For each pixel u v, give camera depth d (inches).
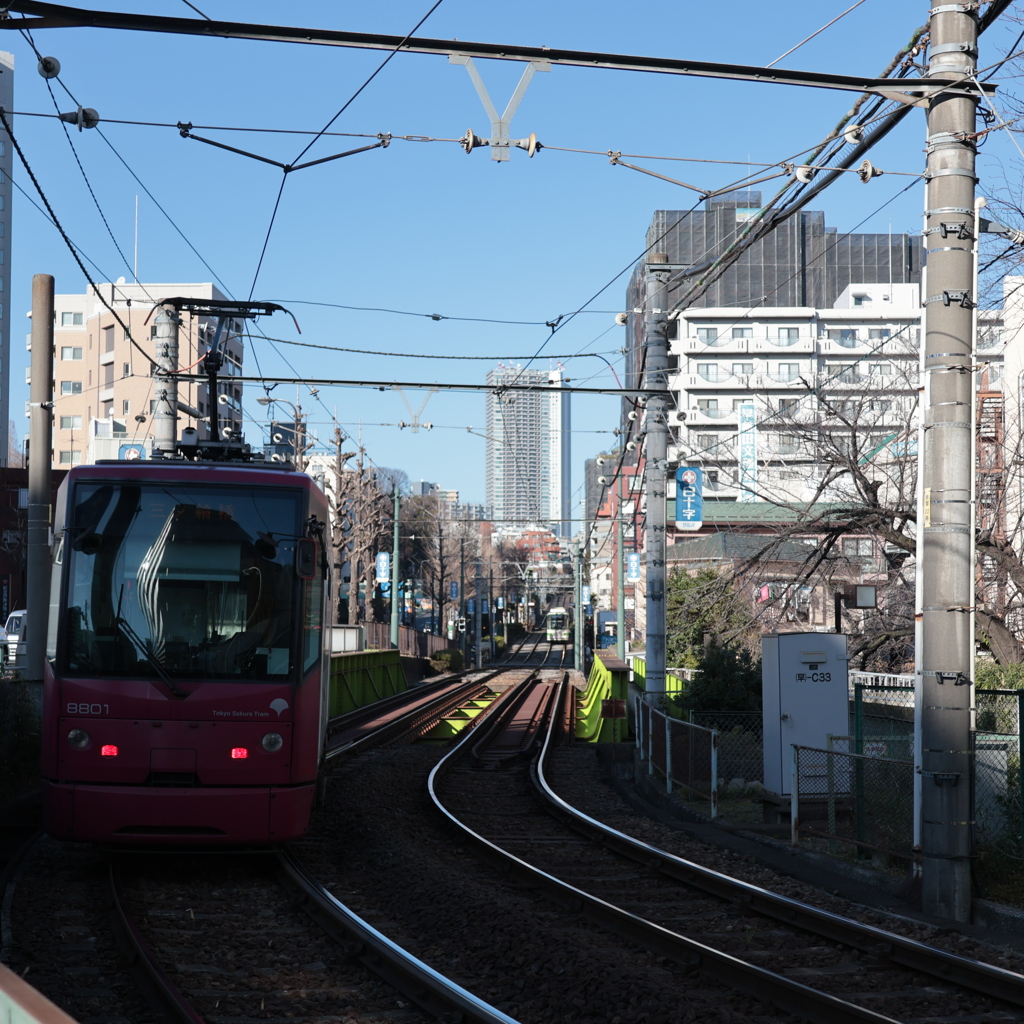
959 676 360.5
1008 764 399.2
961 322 373.7
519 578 4407.0
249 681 396.5
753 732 759.1
